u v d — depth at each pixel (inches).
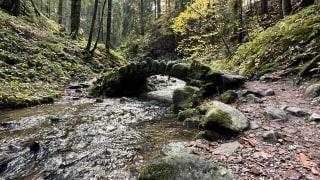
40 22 714.2
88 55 637.9
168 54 1176.2
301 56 291.0
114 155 154.6
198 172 109.9
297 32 331.9
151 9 1700.3
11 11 605.9
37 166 140.5
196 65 312.5
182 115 231.8
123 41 1768.0
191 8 519.8
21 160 147.2
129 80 402.3
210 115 181.6
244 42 571.8
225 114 181.3
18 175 131.2
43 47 531.5
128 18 1872.5
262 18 649.0
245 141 155.9
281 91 254.5
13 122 219.5
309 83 247.3
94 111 278.1
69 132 199.8
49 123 223.3
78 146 169.9
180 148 153.4
